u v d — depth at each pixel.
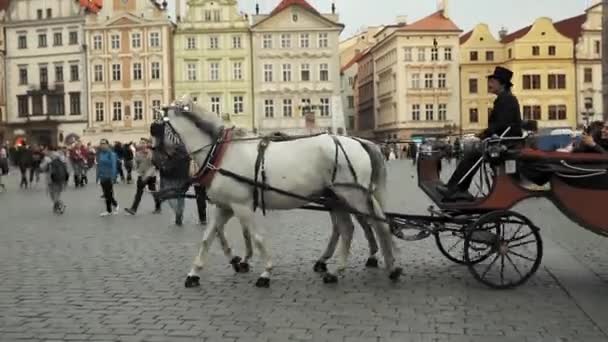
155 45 84.19
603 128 11.21
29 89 88.56
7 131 88.94
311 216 18.45
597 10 89.56
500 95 9.98
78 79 86.75
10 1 89.88
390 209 20.11
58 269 11.12
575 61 89.12
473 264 9.85
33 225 17.61
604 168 9.14
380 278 10.19
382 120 101.56
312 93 85.00
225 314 8.20
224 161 9.87
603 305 8.47
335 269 10.43
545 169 9.30
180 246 13.60
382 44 99.06
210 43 85.06
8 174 49.81
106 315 8.20
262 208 9.89
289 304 8.66
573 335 7.28
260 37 84.81
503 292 9.23
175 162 10.30
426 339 7.16
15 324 7.82
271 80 85.19
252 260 11.76
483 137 9.96
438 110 91.94
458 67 91.75
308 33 84.88
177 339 7.21
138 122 84.88
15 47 88.94
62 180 21.48
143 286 9.80
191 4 85.00
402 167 51.97
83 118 86.62
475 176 10.52
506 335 7.29
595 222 9.24
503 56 91.94
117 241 14.39
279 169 9.77
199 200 17.64
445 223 10.25
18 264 11.60
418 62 91.69
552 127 88.31
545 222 16.62
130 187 33.94
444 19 92.94
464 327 7.59
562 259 11.42
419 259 11.62
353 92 124.62
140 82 84.56
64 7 86.94
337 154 9.80
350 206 9.84
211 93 85.06
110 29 85.00
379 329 7.52
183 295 9.22
